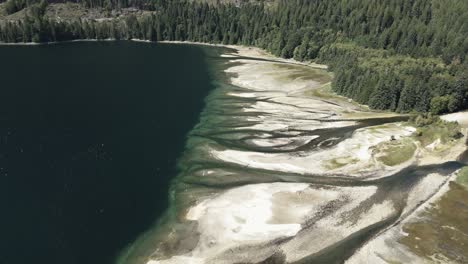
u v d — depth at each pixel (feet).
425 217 204.33
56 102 360.48
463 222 201.05
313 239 185.37
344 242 184.34
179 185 229.25
